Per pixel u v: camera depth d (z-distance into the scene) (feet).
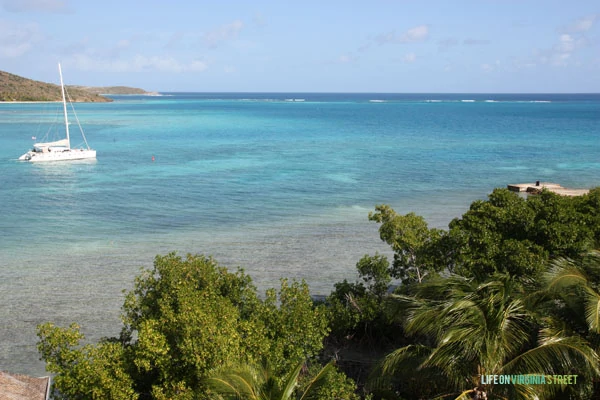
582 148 306.14
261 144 327.88
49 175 216.54
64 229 135.64
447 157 269.64
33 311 86.43
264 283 98.78
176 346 44.27
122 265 108.37
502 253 57.88
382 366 43.37
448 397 43.88
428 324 40.19
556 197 68.08
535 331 40.19
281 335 52.54
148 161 254.47
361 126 476.13
